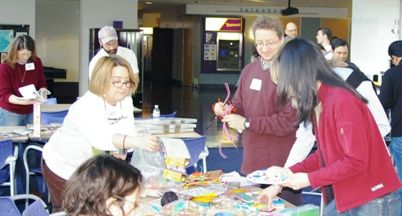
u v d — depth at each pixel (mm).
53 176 3281
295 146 3236
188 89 21281
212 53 22000
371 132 2574
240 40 22047
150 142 3031
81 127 3082
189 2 20938
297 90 2486
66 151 3209
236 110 3754
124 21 13898
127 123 3250
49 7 15664
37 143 5266
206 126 11562
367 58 10398
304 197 6008
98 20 13766
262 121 3459
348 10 21234
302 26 21359
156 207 2801
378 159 2600
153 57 24734
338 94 2494
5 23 12828
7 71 5820
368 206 2609
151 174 3186
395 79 4898
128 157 3861
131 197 1729
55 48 15867
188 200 2926
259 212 2773
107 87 3061
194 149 4715
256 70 3650
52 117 6004
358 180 2590
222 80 22250
